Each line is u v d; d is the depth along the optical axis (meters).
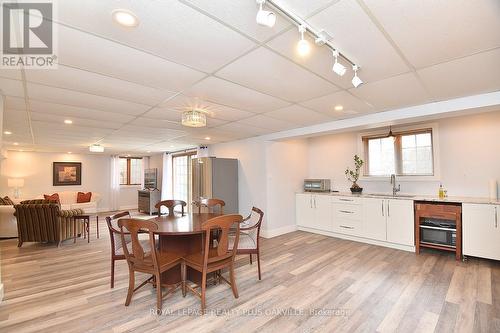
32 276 3.16
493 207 3.26
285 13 1.33
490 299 2.42
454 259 3.56
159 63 1.90
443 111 2.93
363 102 2.97
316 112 3.41
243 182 5.59
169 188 8.41
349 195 4.75
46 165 7.91
